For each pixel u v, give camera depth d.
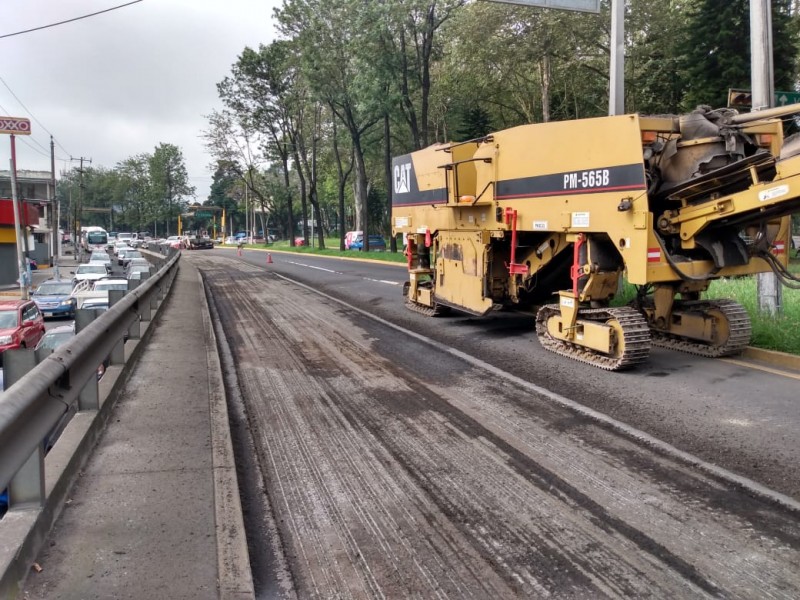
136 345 7.95
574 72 35.25
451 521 4.10
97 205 165.88
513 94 41.62
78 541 3.27
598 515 4.17
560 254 9.56
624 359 7.84
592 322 8.49
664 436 5.62
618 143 7.76
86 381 4.21
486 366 8.49
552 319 9.29
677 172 7.77
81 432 4.40
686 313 9.04
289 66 47.28
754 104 9.55
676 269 7.58
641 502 4.35
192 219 145.12
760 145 7.70
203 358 8.05
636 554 3.68
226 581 3.09
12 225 44.06
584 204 8.30
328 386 7.57
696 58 28.03
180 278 22.86
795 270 14.70
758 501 4.34
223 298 17.53
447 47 36.44
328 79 37.84
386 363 8.82
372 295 17.69
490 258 10.74
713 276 7.80
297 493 4.55
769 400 6.66
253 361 9.02
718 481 4.67
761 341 8.91
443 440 5.62
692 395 6.89
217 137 59.91
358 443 5.58
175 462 4.40
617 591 3.31
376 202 74.56
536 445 5.46
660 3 30.39
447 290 12.13
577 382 7.55
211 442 4.82
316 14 36.38
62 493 3.68
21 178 77.06
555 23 29.47
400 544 3.82
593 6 12.39
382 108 33.41
